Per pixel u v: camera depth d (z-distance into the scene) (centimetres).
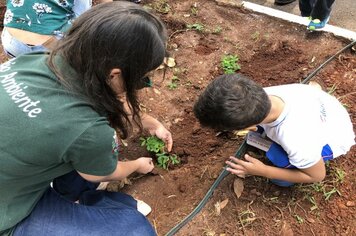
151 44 147
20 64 167
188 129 271
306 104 206
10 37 228
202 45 322
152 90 292
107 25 141
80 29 146
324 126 211
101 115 162
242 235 221
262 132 227
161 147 251
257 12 337
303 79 293
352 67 298
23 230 182
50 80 155
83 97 155
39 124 151
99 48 142
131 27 142
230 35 327
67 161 164
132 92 160
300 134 199
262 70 303
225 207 231
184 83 297
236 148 257
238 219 227
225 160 252
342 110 229
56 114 152
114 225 194
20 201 178
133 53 145
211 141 262
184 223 224
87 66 147
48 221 186
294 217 227
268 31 327
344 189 237
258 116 183
